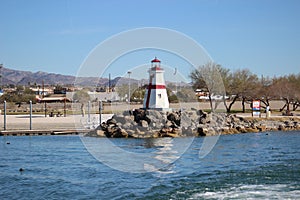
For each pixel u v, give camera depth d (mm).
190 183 24406
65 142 46531
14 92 153875
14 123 68438
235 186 23609
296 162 31938
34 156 35812
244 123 64625
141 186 23781
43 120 72750
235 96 88062
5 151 39375
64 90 128500
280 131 62500
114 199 21234
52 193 22531
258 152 37969
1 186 24172
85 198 21500
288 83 88375
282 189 22812
